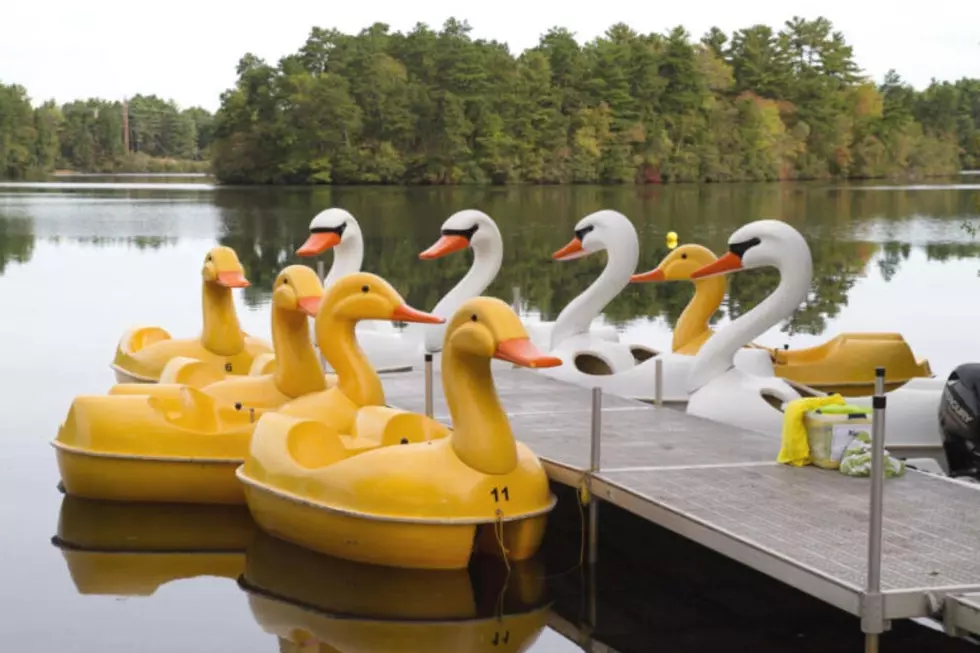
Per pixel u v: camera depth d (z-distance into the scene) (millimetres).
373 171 62375
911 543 6754
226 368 12367
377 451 8031
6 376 14820
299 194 56062
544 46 66250
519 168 62719
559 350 12625
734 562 8555
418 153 63094
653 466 8500
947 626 5980
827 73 73062
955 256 30797
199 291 23453
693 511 7359
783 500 7625
